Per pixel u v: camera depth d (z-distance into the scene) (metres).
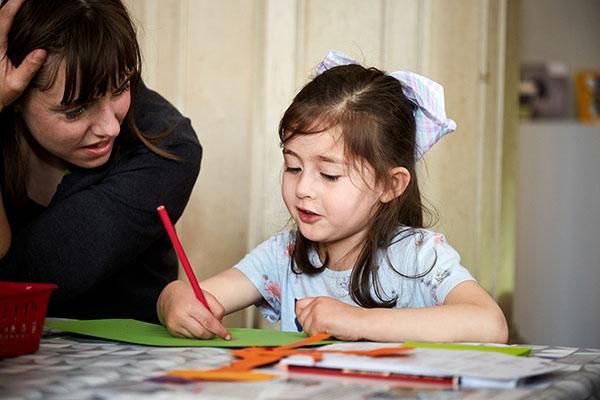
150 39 2.84
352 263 1.77
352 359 1.09
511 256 3.53
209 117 2.95
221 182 2.96
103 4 1.64
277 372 1.08
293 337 1.42
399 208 1.75
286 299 1.84
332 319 1.39
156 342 1.36
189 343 1.35
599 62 5.74
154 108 1.94
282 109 3.00
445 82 3.16
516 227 4.45
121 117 1.72
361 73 1.74
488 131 3.30
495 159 3.35
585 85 5.67
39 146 1.88
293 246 1.85
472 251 3.31
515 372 1.02
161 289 2.07
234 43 2.96
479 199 3.30
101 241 1.79
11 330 1.21
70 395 0.95
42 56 1.58
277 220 2.99
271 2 2.98
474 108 3.25
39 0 1.60
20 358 1.20
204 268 2.96
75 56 1.58
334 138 1.64
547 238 4.44
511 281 3.54
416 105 1.80
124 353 1.25
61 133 1.67
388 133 1.70
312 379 1.04
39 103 1.64
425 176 3.12
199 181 2.94
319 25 3.05
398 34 3.09
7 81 1.59
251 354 1.18
